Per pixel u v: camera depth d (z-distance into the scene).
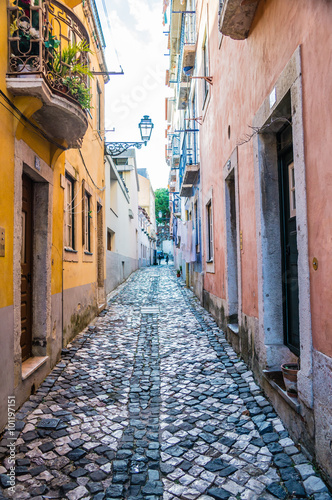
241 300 5.44
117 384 4.79
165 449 3.17
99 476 2.78
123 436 3.41
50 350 5.15
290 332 4.04
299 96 2.92
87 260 8.39
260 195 4.23
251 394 4.25
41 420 3.67
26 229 4.82
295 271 3.83
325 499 2.38
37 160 4.54
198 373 5.11
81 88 4.56
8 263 3.55
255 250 4.54
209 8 8.43
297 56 2.93
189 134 13.94
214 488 2.63
